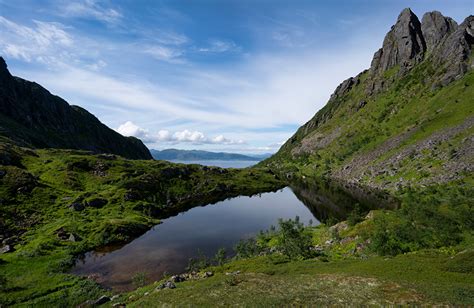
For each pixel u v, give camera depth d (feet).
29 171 502.38
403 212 260.42
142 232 353.10
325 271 163.22
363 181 641.81
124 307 135.95
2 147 553.64
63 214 362.53
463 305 95.40
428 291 109.70
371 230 240.94
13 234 298.56
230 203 556.92
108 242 302.04
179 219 428.56
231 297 123.54
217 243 312.29
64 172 517.55
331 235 277.64
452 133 576.61
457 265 142.00
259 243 291.58
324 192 625.41
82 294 176.96
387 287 119.14
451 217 229.86
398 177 549.95
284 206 519.60
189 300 124.57
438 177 459.73
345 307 102.68
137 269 235.40
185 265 245.86
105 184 520.01
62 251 263.70
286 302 111.65
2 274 203.10
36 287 185.68
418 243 202.49
